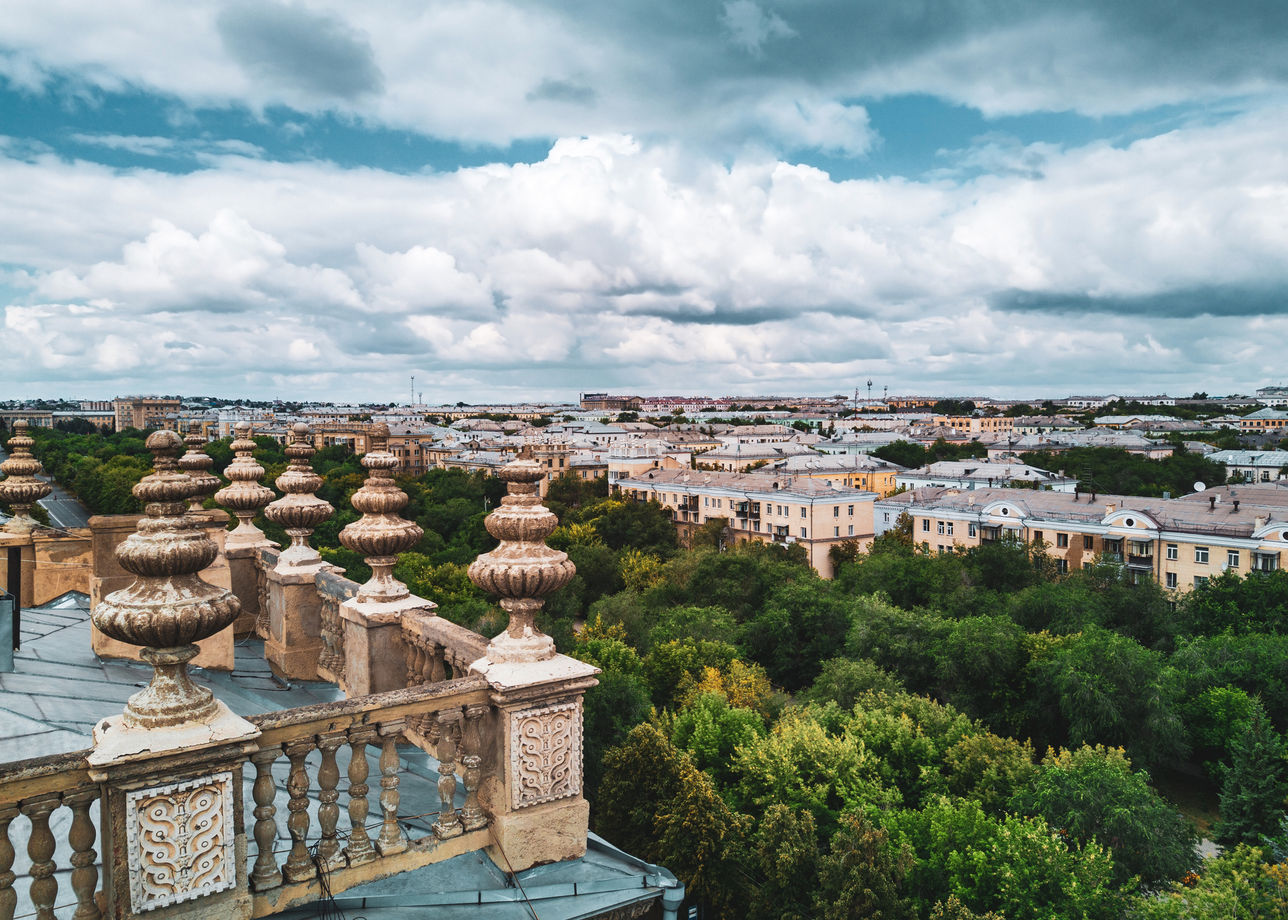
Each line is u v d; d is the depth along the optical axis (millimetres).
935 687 39344
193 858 4488
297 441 10305
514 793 5715
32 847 4121
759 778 27281
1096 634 36188
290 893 4973
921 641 40250
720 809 22844
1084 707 33531
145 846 4336
